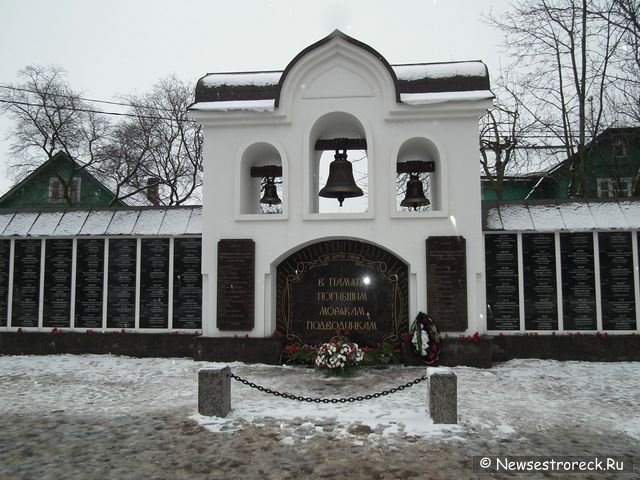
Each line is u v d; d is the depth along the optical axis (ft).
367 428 20.92
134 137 87.61
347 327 35.68
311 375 31.04
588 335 35.09
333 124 38.17
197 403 24.99
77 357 37.37
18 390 28.17
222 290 35.17
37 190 86.58
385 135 35.40
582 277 35.76
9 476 16.57
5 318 39.47
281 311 36.32
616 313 35.29
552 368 32.73
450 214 34.45
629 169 64.69
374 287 35.78
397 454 18.19
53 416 23.11
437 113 34.86
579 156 56.13
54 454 18.47
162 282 38.47
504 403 24.89
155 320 38.29
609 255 35.63
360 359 30.83
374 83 35.58
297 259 36.50
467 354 32.94
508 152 67.41
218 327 34.99
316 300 36.11
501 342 35.50
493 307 36.22
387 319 35.47
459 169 34.71
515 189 80.38
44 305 39.27
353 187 36.27
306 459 17.78
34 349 38.55
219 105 36.32
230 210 36.06
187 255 38.42
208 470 16.93
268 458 17.89
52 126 76.64
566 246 36.06
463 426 21.16
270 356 34.24
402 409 23.65
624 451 18.60
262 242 35.63
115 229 38.99
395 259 35.73
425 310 34.04
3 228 39.83
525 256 36.29
